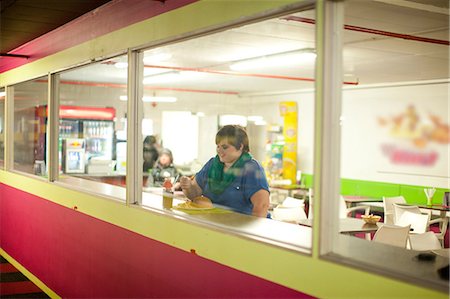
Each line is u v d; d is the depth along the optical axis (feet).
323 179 7.79
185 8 10.78
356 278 7.28
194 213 11.57
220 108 42.04
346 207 27.27
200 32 10.41
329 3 7.77
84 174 25.81
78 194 15.66
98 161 27.25
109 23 13.70
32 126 22.07
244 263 9.21
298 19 14.49
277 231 9.71
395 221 24.08
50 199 17.89
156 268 11.73
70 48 16.17
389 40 19.38
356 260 7.61
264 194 12.37
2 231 23.77
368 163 33.35
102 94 36.14
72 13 14.33
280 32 17.42
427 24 17.07
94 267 14.66
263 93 41.50
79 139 26.81
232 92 42.34
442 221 24.47
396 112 31.48
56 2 13.16
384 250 9.04
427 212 26.68
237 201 12.31
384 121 32.19
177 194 13.47
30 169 21.86
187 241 10.69
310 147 37.27
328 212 7.87
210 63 25.17
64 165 26.00
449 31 18.03
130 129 12.78
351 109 34.65
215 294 9.91
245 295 9.19
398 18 16.26
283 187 32.40
